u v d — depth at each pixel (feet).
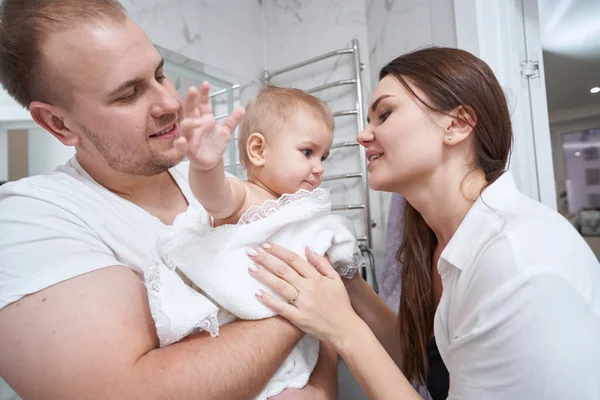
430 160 2.43
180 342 1.89
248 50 7.00
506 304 1.83
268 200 2.41
